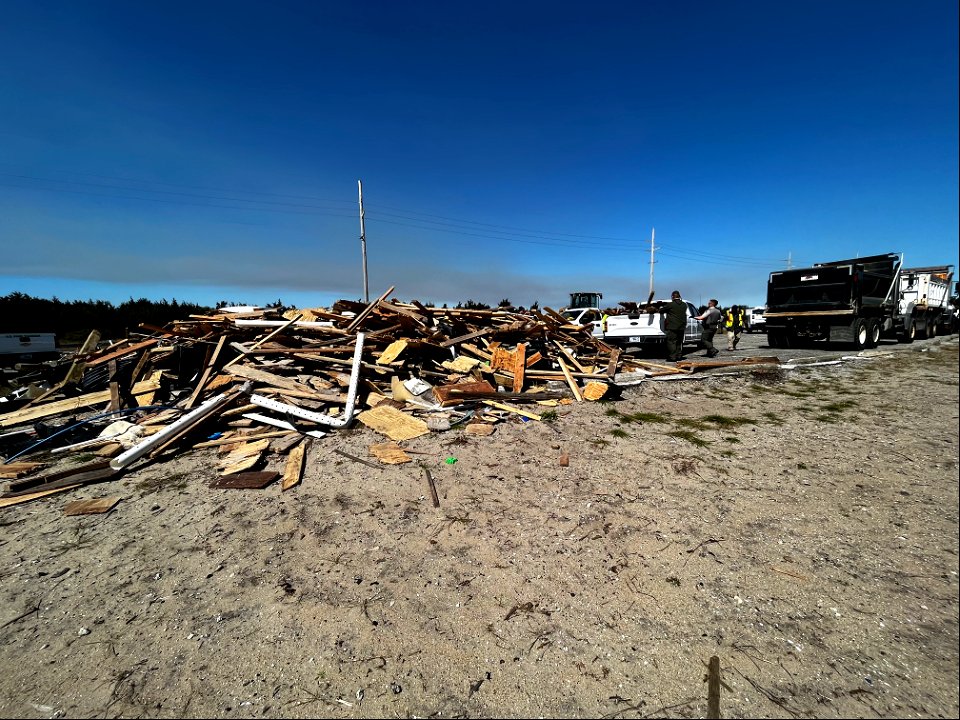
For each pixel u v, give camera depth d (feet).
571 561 8.98
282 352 22.80
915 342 52.70
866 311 43.21
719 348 48.47
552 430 17.54
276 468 13.93
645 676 6.28
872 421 18.35
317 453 15.21
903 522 10.25
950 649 6.58
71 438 17.65
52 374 26.73
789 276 43.70
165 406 20.44
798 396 23.06
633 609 7.61
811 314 41.47
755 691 6.00
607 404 21.58
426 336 26.32
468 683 6.23
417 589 8.19
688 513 10.84
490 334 28.25
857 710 5.67
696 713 5.71
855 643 6.76
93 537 10.30
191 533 10.34
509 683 6.22
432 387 21.66
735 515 10.72
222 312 33.42
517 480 12.86
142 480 13.41
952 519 10.32
